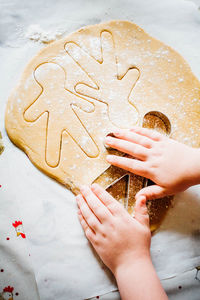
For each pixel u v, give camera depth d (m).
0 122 0.47
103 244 0.41
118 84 0.47
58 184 0.45
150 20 0.51
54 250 0.44
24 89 0.46
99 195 0.43
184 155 0.42
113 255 0.41
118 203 0.43
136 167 0.43
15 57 0.49
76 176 0.45
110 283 0.43
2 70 0.48
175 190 0.42
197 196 0.46
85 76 0.47
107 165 0.45
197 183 0.42
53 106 0.46
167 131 0.46
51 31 0.50
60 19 0.50
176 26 0.52
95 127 0.46
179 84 0.47
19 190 0.45
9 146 0.46
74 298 0.42
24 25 0.50
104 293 0.43
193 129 0.46
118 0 0.52
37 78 0.47
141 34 0.49
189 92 0.47
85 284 0.43
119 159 0.43
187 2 0.52
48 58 0.47
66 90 0.46
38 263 0.43
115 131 0.44
